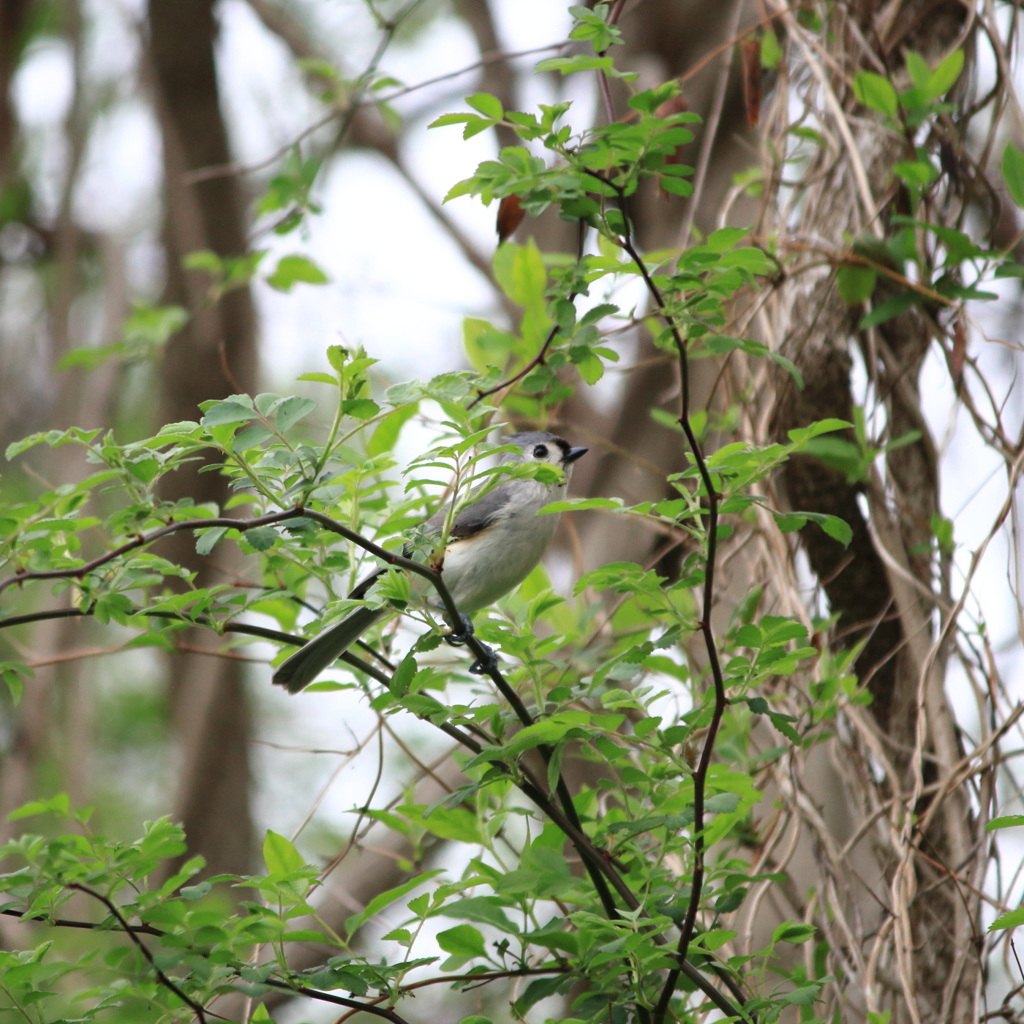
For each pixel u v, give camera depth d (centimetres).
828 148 846
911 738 763
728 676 601
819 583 797
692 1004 716
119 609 593
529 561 930
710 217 1166
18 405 1689
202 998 585
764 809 800
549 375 641
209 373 1435
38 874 559
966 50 821
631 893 592
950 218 816
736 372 833
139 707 1545
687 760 663
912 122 800
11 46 1592
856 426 785
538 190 553
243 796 1332
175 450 570
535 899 622
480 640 635
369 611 700
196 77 1468
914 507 797
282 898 592
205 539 568
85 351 1214
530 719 610
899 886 675
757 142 945
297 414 546
